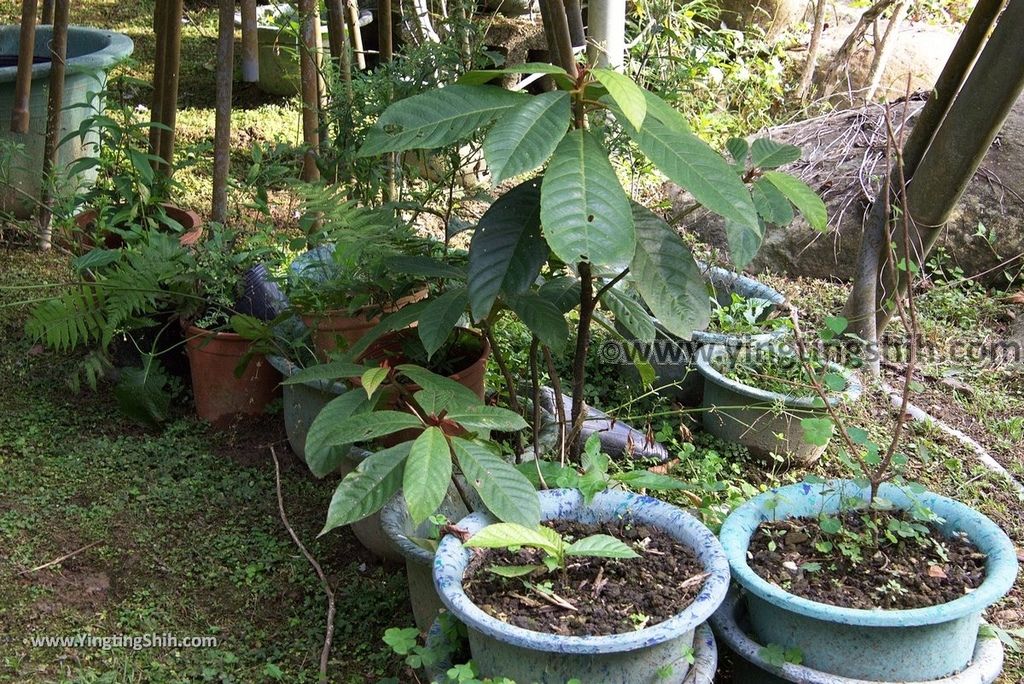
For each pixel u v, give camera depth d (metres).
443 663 2.29
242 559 3.00
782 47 6.94
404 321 2.49
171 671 2.58
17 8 7.75
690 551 2.35
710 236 5.09
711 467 3.13
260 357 3.54
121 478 3.34
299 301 3.19
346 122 3.68
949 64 3.52
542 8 2.53
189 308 3.56
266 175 3.85
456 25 3.74
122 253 3.54
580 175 1.98
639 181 5.31
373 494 2.20
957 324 4.50
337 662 2.63
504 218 2.29
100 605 2.82
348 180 3.81
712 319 3.70
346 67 4.09
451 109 2.10
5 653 2.62
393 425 2.22
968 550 2.43
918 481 3.33
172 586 2.89
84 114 5.10
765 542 2.49
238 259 3.50
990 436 3.74
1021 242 4.81
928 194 3.64
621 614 2.16
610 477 2.68
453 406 2.29
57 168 4.32
